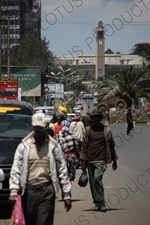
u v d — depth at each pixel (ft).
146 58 387.75
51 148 29.94
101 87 344.49
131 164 85.20
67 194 30.17
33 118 29.73
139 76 321.52
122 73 323.37
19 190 30.01
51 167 29.78
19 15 271.28
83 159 48.83
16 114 53.98
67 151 52.39
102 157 48.26
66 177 30.25
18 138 49.62
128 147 119.85
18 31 284.41
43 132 29.66
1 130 50.80
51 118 80.28
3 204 47.65
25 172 29.63
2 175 44.01
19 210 29.14
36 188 29.58
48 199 29.55
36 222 29.45
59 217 45.24
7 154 45.42
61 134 53.21
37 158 29.76
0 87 147.84
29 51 288.71
